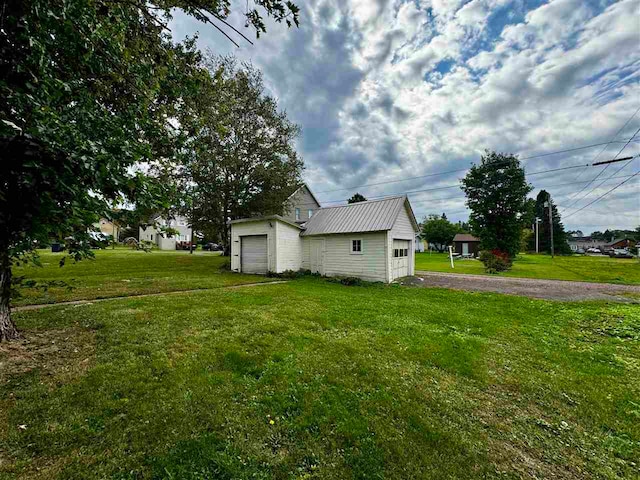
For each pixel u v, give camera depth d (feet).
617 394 10.98
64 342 12.45
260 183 56.85
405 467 7.01
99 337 13.28
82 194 7.36
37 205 6.91
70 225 7.80
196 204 52.34
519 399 10.54
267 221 43.39
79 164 6.93
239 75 51.75
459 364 13.01
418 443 7.85
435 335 16.57
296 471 6.64
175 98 13.24
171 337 13.80
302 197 84.02
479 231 69.87
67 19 7.42
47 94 7.33
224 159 51.29
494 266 57.11
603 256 136.46
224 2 9.68
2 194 6.13
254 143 55.16
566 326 19.70
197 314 18.02
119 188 7.97
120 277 34.09
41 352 11.26
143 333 14.07
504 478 6.91
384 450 7.48
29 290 23.97
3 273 11.39
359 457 7.19
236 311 19.26
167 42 14.24
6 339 11.73
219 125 17.92
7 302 12.07
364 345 14.44
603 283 40.42
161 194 9.36
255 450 7.14
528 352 14.96
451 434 8.31
